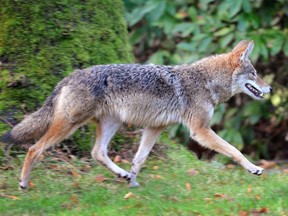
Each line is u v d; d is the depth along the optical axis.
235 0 15.82
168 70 11.38
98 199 10.20
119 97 10.95
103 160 11.20
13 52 12.42
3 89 12.23
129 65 11.18
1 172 11.26
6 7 12.50
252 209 9.87
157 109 11.19
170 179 11.54
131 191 10.69
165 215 9.59
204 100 11.40
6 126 11.93
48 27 12.60
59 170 11.43
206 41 16.36
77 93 10.65
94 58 12.88
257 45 15.76
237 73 11.65
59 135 10.66
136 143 12.73
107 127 11.22
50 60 12.50
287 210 9.82
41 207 9.80
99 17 13.19
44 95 12.30
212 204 10.06
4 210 9.61
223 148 11.21
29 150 10.62
